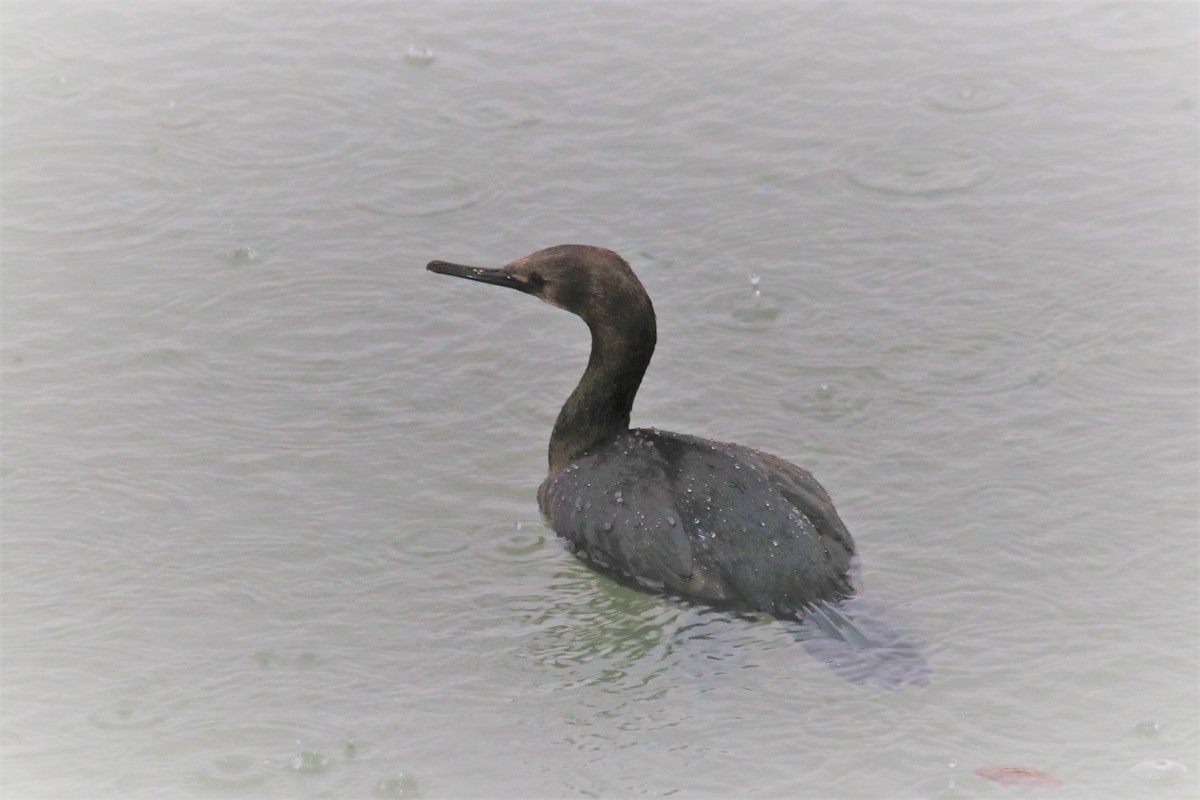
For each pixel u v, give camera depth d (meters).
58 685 9.95
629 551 10.91
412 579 11.11
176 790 9.02
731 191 15.66
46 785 9.05
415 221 15.20
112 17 18.36
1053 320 13.97
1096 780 9.07
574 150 16.22
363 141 16.33
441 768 9.27
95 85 17.17
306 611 10.76
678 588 10.70
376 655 10.33
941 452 12.42
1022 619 10.55
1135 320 13.92
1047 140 16.34
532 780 9.17
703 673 10.09
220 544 11.45
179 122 16.58
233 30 18.19
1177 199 15.44
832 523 11.00
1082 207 15.40
